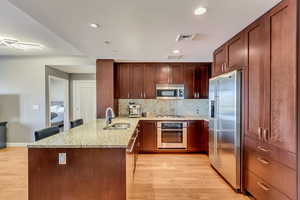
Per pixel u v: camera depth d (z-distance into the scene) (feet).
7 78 18.26
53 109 25.35
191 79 18.12
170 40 11.26
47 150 7.02
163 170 12.97
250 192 9.13
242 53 9.65
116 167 6.99
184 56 15.55
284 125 6.72
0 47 14.90
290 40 6.37
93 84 26.53
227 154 10.75
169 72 18.10
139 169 13.12
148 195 9.65
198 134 16.87
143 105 18.97
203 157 15.81
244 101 9.53
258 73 8.28
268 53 7.56
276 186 7.18
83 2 6.77
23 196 9.45
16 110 18.35
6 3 7.92
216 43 11.84
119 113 18.83
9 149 17.39
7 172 12.35
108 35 10.33
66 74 25.07
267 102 7.68
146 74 18.08
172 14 7.79
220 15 7.91
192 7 7.20
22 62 18.26
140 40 11.22
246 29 9.22
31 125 18.37
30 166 6.99
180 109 19.10
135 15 7.86
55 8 7.20
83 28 9.29
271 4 6.99
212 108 13.11
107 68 16.83
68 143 7.11
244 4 6.98
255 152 8.63
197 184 10.91
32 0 6.60
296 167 6.19
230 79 10.30
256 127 8.50
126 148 7.07
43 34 11.81
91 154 7.00
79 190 7.01
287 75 6.54
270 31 7.42
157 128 16.83
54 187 7.02
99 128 10.77
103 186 7.01
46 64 18.29
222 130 11.43
